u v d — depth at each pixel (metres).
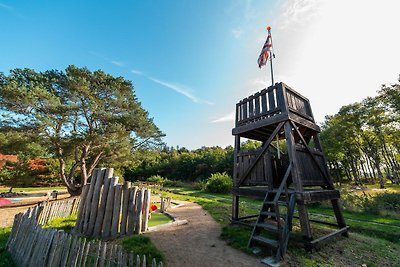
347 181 40.47
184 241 6.27
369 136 33.44
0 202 17.94
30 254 4.88
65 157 19.88
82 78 18.38
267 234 6.87
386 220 11.23
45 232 4.78
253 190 7.53
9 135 14.95
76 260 4.02
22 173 23.59
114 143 18.97
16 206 15.79
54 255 4.27
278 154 8.77
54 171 28.48
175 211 11.77
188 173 51.75
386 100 24.83
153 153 24.77
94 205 7.36
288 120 6.94
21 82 17.33
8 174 22.23
